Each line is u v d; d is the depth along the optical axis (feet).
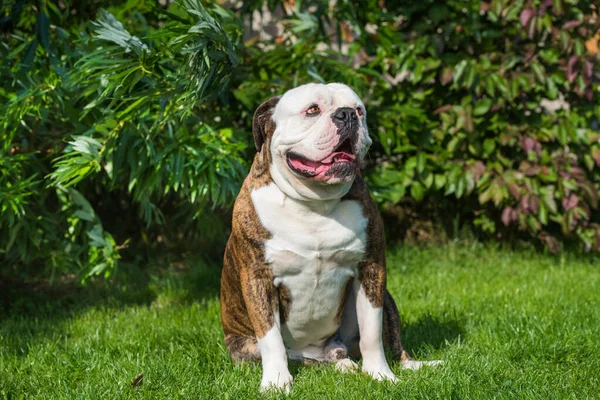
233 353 13.33
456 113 21.77
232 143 16.96
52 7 18.71
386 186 21.48
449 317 16.01
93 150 14.87
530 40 22.02
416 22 22.20
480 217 23.29
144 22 18.02
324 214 11.76
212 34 13.83
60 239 18.31
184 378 12.25
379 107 21.21
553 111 24.44
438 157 22.04
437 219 24.11
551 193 21.63
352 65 24.25
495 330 14.60
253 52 20.08
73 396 11.86
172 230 23.11
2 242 17.65
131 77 14.07
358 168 11.42
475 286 19.03
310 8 23.12
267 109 12.15
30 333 16.20
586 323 14.88
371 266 12.19
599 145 22.34
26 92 15.84
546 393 11.26
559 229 23.40
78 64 16.15
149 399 11.55
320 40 20.70
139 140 15.76
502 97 22.13
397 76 25.84
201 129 16.96
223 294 13.60
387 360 13.08
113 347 14.46
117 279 21.26
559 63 22.22
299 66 20.11
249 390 11.64
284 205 11.73
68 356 14.01
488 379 11.84
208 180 16.26
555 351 13.14
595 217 23.76
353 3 21.08
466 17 21.97
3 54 17.26
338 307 12.54
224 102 18.42
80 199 17.29
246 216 12.01
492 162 22.30
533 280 19.60
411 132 22.00
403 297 18.17
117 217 22.49
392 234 23.84
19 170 16.43
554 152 22.52
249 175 12.37
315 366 12.92
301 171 11.23
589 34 21.91
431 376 12.00
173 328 15.64
